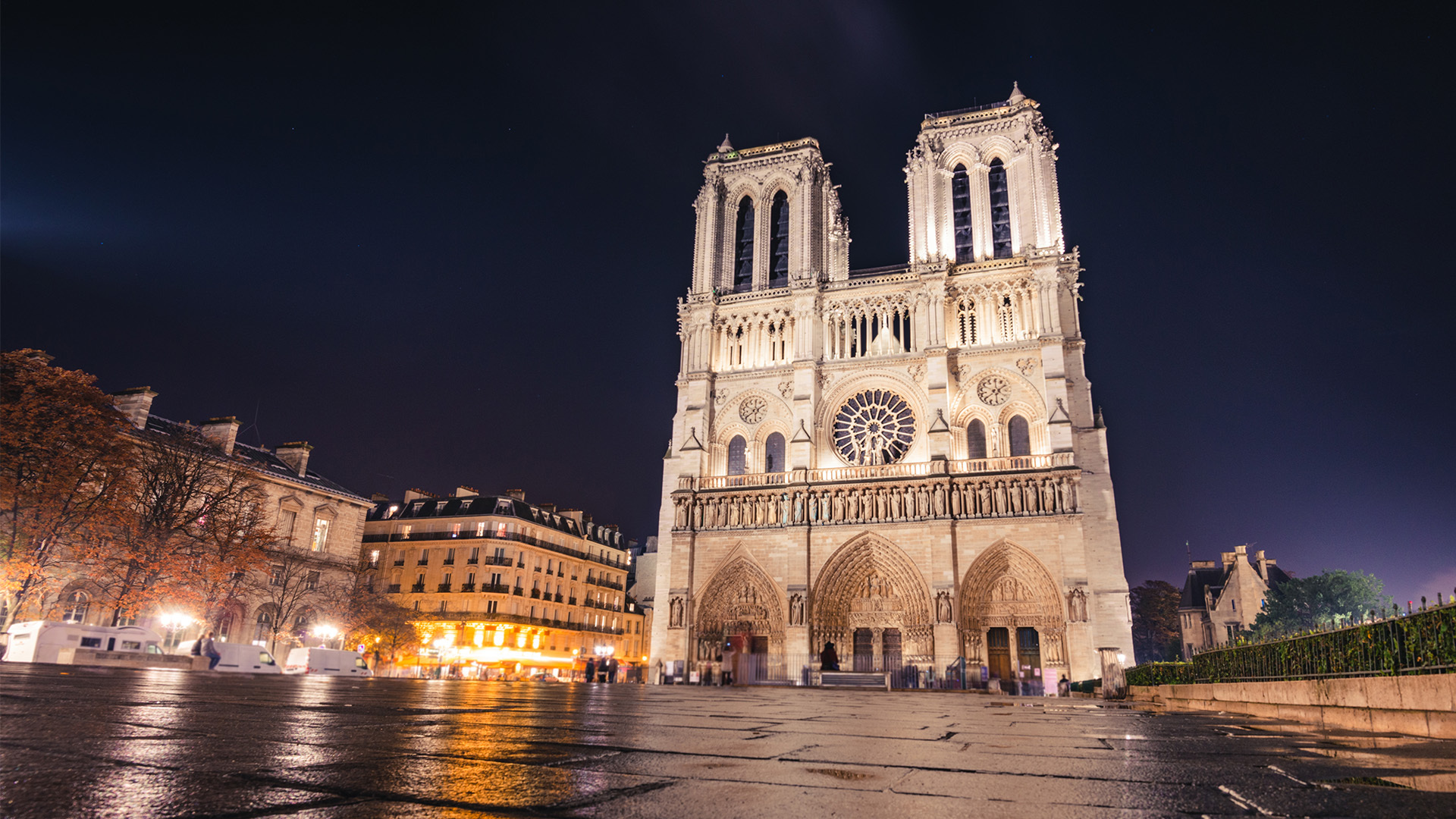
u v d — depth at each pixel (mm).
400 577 100188
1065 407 71125
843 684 67500
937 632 67938
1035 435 73250
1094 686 55812
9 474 48562
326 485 90062
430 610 97188
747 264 90750
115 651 40062
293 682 28531
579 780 5891
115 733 7238
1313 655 17266
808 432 78188
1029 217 78688
